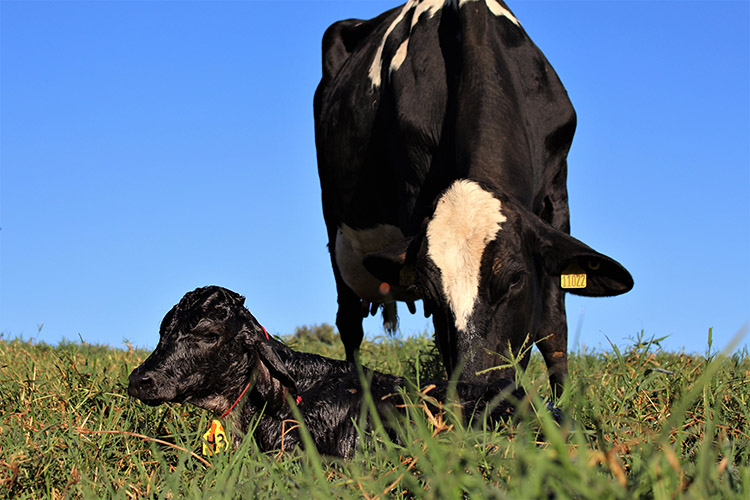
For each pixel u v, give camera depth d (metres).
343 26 4.11
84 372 2.63
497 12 3.25
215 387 2.12
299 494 1.54
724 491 1.33
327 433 2.14
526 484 1.28
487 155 2.75
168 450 2.07
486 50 3.00
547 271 2.50
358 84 3.60
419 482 1.60
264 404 2.12
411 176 3.21
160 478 1.86
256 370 2.11
